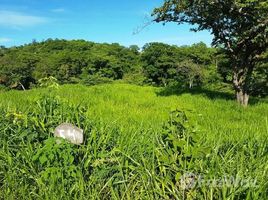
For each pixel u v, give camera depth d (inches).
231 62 693.3
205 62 3789.4
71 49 5029.5
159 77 4170.8
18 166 216.2
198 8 669.9
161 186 198.8
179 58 4030.5
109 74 4456.2
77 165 215.9
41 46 5339.6
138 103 608.4
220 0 634.2
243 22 662.5
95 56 4458.7
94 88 764.0
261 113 557.0
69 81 4276.6
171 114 225.6
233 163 200.4
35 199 202.2
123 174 211.0
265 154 208.7
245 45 663.1
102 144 231.9
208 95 735.7
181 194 190.5
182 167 197.6
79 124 243.8
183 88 833.5
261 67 779.4
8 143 231.3
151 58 4212.6
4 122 246.5
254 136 250.7
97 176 206.8
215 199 179.9
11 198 201.0
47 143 213.5
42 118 248.4
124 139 237.6
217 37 690.8
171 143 212.7
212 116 498.9
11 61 4276.6
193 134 211.9
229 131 340.2
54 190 200.1
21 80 4190.5
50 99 264.8
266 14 600.1
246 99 663.1
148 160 210.1
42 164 213.9
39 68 4291.3
